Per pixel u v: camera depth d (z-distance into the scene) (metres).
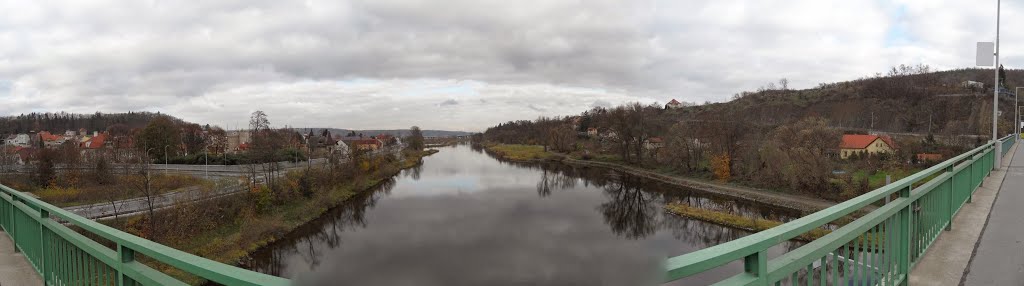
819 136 37.28
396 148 115.62
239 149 76.88
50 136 92.06
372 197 41.84
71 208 28.02
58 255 4.43
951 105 77.00
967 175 7.46
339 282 19.78
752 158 44.06
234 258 23.16
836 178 37.44
